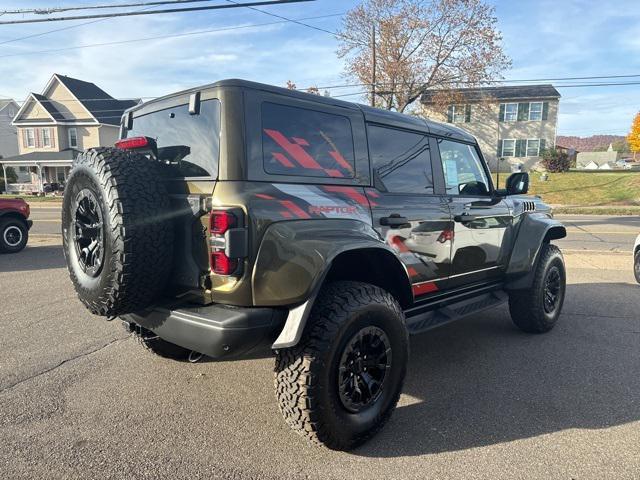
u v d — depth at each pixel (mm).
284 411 2803
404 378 3244
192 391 3768
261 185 2775
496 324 5637
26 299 6668
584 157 74438
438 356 4566
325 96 3311
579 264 9312
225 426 3219
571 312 6066
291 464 2783
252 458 2844
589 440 3029
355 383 2969
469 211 4359
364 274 3482
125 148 3246
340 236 2988
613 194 28344
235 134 2742
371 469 2738
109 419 3305
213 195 2697
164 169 3078
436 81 30812
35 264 9664
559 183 32531
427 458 2852
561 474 2672
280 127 2961
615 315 5922
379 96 30969
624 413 3383
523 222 5109
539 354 4594
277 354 2844
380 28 29484
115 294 2758
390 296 3180
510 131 41469
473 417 3354
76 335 5105
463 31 29250
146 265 2758
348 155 3342
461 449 2947
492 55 29594
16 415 3350
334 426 2789
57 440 3023
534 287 5016
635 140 51938
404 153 3816
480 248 4508
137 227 2701
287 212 2801
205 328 2650
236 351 2674
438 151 4191
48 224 18250
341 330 2789
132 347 4746
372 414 3014
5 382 3906
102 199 2746
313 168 3094
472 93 38406
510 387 3842
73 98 42500
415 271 3758
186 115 3037
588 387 3826
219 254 2635
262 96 2896
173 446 2967
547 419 3309
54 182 43125
